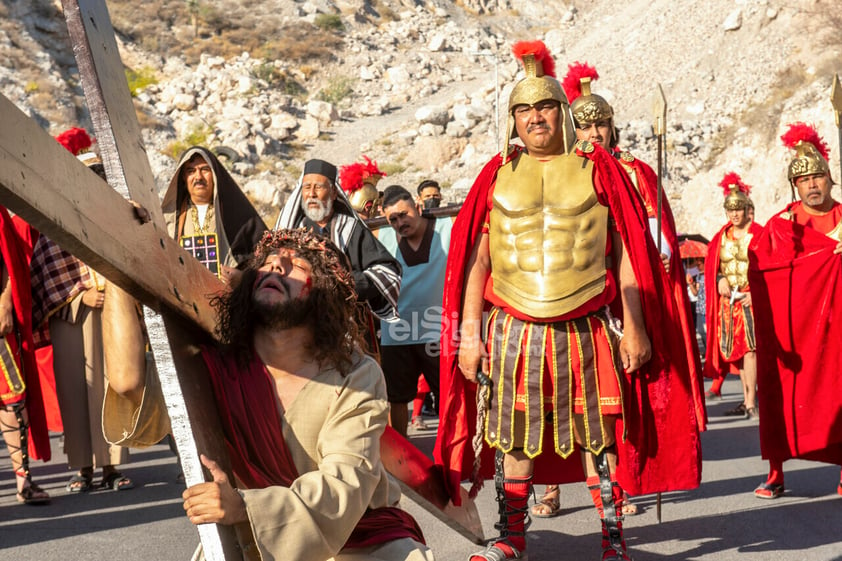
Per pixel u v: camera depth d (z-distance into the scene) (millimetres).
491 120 48125
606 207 4516
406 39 64500
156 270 2506
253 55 58969
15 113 1923
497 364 4543
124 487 6789
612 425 4531
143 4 60281
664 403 4621
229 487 2514
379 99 55750
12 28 49125
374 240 5957
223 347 2885
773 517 5750
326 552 2658
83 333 6602
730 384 13656
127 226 2361
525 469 4617
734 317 10289
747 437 8680
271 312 2826
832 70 43500
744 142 39719
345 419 2859
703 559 4871
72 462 6590
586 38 62594
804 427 6273
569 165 4523
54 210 2006
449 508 4348
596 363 4453
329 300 2896
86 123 45531
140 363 2887
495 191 4602
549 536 5348
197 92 51406
